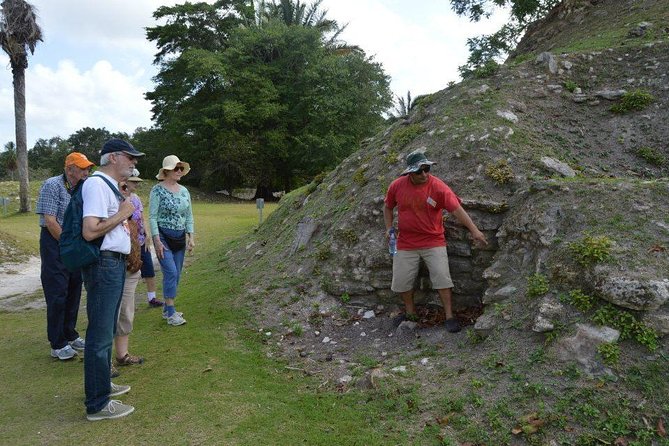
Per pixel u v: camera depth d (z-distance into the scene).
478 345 4.61
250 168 38.22
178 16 40.19
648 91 7.90
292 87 39.03
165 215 6.27
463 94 8.06
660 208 4.80
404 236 5.40
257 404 4.29
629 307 4.04
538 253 4.92
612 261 4.27
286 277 7.14
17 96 24.27
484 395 3.93
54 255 5.31
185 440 3.75
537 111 7.70
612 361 3.83
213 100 38.62
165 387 4.62
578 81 8.34
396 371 4.59
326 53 42.78
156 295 8.20
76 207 3.87
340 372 4.89
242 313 6.55
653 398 3.62
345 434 3.80
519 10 15.61
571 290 4.38
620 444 3.40
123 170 4.09
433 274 5.27
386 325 5.76
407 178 5.35
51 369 5.17
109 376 4.13
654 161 6.94
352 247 6.70
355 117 39.44
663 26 9.70
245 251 9.60
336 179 8.79
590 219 4.87
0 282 9.91
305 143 37.44
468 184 6.20
